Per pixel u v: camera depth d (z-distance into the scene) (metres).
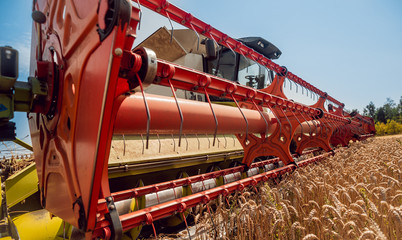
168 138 3.16
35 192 2.22
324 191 2.40
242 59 4.82
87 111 1.12
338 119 5.70
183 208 1.92
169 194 2.61
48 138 1.63
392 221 1.76
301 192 2.23
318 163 4.37
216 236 2.07
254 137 3.60
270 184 3.29
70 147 1.28
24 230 1.91
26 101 1.41
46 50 1.72
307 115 3.65
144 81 1.28
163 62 1.49
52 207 1.62
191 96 4.31
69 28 1.35
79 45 1.21
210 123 2.31
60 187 1.46
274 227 1.58
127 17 0.93
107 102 0.99
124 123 1.67
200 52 5.55
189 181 2.83
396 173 2.93
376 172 2.83
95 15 1.01
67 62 1.37
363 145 7.81
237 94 2.35
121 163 2.38
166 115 1.88
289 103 3.13
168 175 3.33
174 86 1.72
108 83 0.96
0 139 1.29
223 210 2.07
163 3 2.21
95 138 1.04
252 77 5.11
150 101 1.81
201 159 3.39
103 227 1.36
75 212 1.23
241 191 2.59
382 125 37.84
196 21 2.63
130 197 2.27
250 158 3.56
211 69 4.76
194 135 3.62
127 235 2.43
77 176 1.22
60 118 1.43
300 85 4.98
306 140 5.04
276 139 3.65
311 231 1.94
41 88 1.42
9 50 1.15
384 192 1.77
